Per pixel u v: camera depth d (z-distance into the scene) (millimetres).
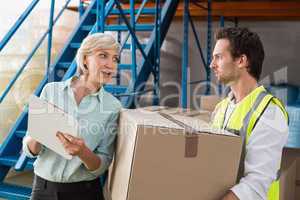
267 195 1358
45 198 1751
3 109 4188
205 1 4773
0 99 3652
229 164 1300
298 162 2404
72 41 4043
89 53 1717
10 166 3473
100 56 1707
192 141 1286
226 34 1461
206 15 5074
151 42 3799
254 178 1289
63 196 1741
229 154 1296
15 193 3250
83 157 1591
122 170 1426
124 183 1342
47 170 1729
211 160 1296
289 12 4723
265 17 5344
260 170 1295
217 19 5609
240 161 1371
